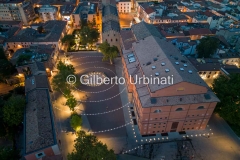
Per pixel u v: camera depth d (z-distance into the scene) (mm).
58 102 87000
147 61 76000
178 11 166750
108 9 149375
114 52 106438
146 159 65688
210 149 68938
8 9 151250
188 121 71062
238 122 72375
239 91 73875
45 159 58219
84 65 111875
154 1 192625
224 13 165375
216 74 101188
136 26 107688
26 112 70375
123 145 69625
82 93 91875
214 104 65938
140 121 70125
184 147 69375
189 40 119500
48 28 136375
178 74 64188
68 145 69312
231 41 129625
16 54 104688
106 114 81250
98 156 51875
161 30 129750
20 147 69125
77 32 147500
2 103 73875
